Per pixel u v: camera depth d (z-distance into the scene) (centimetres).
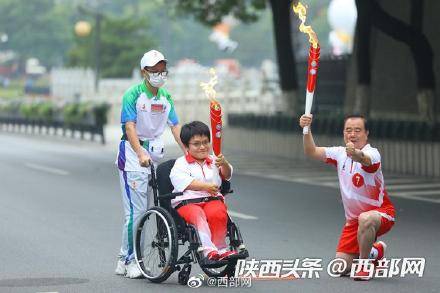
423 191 2431
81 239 1586
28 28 12462
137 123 1238
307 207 2064
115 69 8906
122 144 1243
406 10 3538
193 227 1168
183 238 1194
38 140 5178
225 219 1174
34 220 1830
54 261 1377
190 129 1189
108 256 1420
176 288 1170
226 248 1184
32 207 2042
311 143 1202
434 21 3434
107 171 3039
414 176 2848
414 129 2898
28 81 12400
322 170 3103
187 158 1192
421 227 1750
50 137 5238
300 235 1630
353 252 1224
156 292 1143
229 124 4116
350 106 3725
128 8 13025
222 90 6003
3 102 6631
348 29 6097
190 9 3831
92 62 9012
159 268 1205
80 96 7194
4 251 1467
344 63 4097
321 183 2672
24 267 1330
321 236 1619
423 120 2995
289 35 3703
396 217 1908
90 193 2341
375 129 3031
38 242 1555
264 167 3216
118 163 1247
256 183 2658
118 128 6134
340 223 1794
